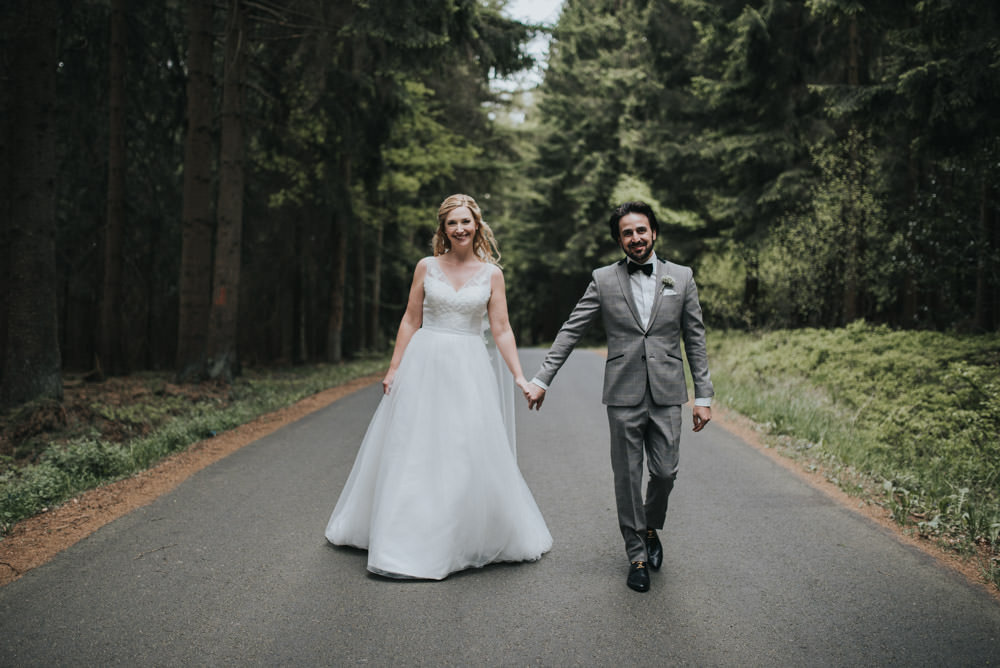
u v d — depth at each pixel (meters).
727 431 8.44
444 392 3.99
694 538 4.38
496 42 12.22
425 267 4.20
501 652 2.84
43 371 8.21
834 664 2.76
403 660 2.76
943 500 5.00
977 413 6.81
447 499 3.79
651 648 2.88
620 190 21.92
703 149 16.91
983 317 10.84
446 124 23.27
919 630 3.07
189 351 12.08
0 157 10.79
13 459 6.52
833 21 9.57
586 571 3.80
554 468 6.29
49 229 8.40
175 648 2.83
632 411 3.68
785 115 15.10
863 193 12.30
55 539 4.20
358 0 10.02
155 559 3.86
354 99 14.84
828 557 4.03
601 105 27.86
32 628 2.99
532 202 33.41
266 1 12.12
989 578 3.69
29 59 8.30
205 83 12.23
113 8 13.41
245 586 3.50
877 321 14.62
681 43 18.66
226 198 12.29
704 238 20.69
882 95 9.46
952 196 11.08
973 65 8.20
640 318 3.71
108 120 15.70
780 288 13.81
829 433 7.49
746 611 3.27
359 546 4.07
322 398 11.52
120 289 14.16
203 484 5.57
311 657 2.77
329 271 23.41
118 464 6.00
